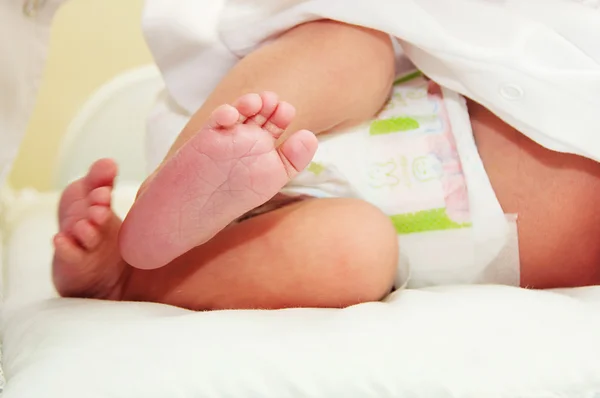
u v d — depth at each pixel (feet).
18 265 3.31
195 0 2.98
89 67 4.73
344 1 2.56
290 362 1.91
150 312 2.25
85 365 1.87
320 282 2.40
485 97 2.52
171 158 2.14
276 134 2.14
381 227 2.41
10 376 1.95
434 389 1.87
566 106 2.40
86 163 4.62
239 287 2.47
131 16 4.82
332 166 2.61
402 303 2.22
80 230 2.36
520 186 2.58
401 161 2.64
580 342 2.01
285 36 2.71
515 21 2.46
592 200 2.57
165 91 3.35
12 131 2.76
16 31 2.63
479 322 2.08
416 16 2.51
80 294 2.60
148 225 2.23
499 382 1.89
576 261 2.64
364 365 1.91
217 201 2.17
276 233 2.45
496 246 2.59
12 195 4.08
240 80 2.56
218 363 1.89
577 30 2.45
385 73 2.62
